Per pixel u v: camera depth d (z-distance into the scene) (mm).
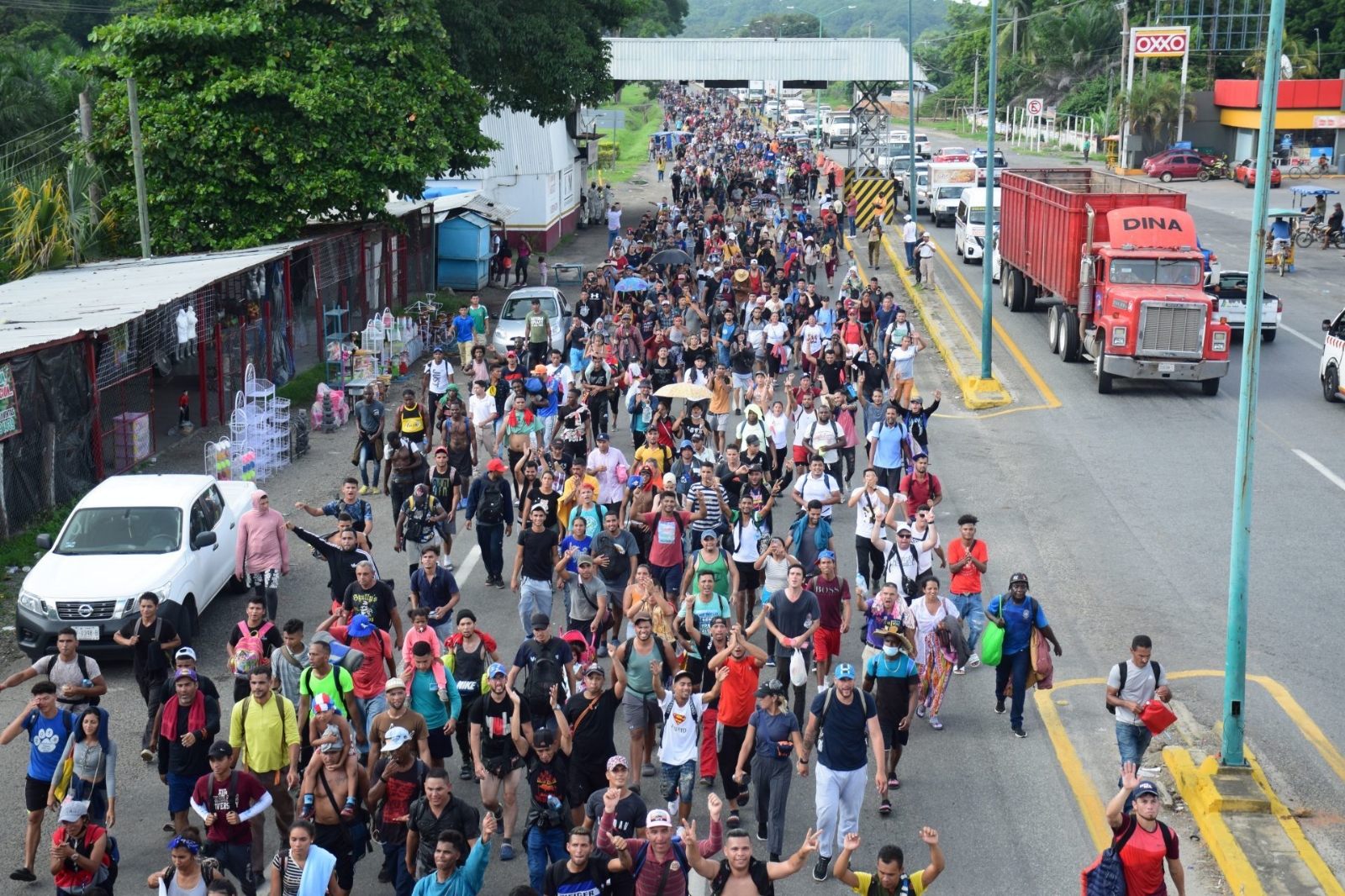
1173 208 30859
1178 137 88062
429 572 14406
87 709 10984
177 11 32594
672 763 11492
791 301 33656
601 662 15305
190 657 11164
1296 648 15969
